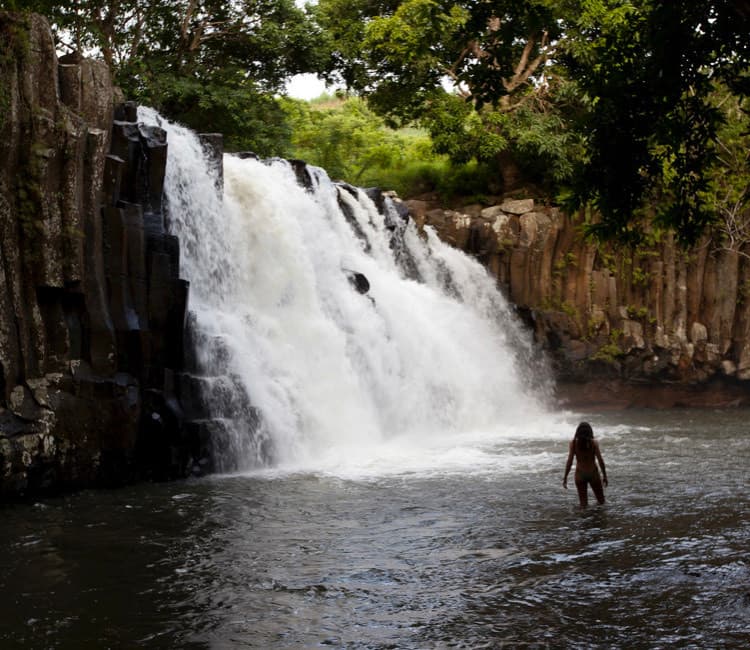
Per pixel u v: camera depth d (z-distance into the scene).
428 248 32.56
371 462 20.36
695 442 23.84
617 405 34.16
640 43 12.72
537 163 36.50
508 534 13.50
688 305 34.53
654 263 33.94
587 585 10.88
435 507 15.39
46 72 16.83
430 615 9.86
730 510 15.04
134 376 17.78
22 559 12.12
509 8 13.10
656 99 12.76
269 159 27.34
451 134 35.66
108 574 11.42
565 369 33.47
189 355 19.62
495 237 33.62
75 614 9.93
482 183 37.47
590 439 15.41
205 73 34.69
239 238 23.70
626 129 12.85
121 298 17.92
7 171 15.96
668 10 11.89
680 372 34.16
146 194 19.55
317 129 44.16
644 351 33.72
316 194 27.69
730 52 12.11
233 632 9.38
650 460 20.64
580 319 33.69
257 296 23.84
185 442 18.23
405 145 45.56
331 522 14.30
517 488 17.05
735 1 9.23
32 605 10.23
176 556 12.29
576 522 14.25
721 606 9.97
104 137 18.02
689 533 13.45
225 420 19.06
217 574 11.45
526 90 36.75
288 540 13.15
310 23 34.78
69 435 16.53
